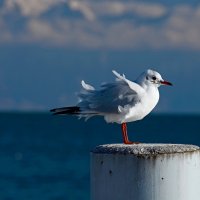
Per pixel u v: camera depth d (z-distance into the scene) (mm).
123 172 7270
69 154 60750
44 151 65250
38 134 105312
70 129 130000
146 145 7543
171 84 10812
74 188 35406
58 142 82000
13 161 53312
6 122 194750
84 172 43750
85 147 71625
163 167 7227
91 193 7621
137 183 7223
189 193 7316
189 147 7383
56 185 36656
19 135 100750
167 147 7328
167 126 154375
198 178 7410
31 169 46250
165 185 7223
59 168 46812
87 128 137750
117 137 94938
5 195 32938
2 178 40312
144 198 7219
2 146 74000
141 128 134750
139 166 7215
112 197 7332
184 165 7285
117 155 7289
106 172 7359
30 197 32281
